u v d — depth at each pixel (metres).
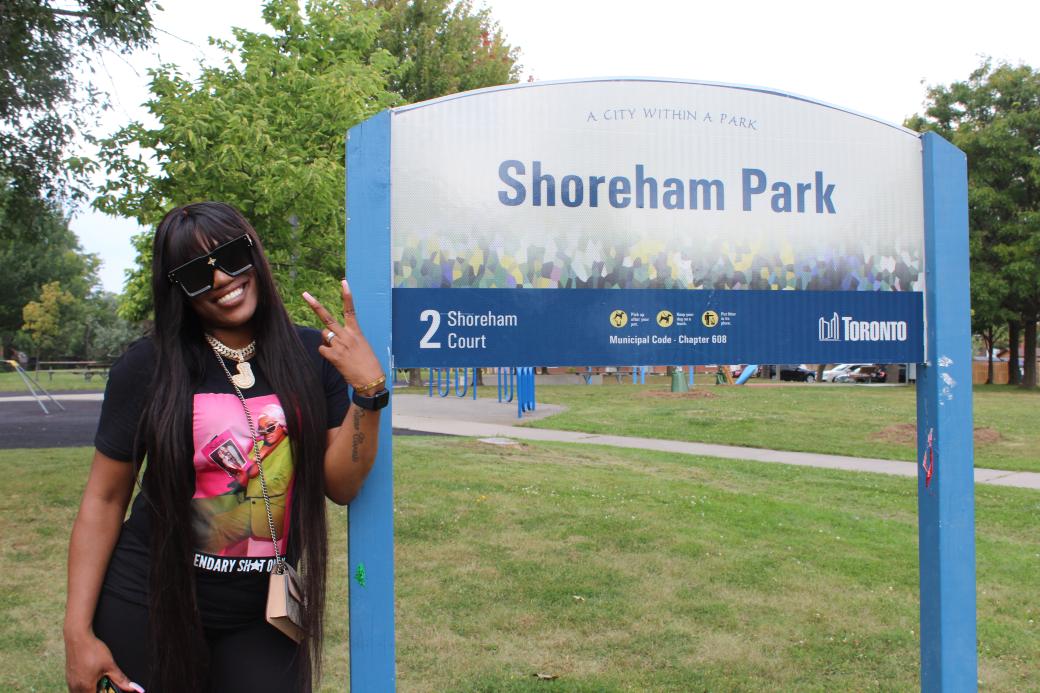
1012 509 7.62
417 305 2.66
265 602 2.00
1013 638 4.25
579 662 3.82
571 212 2.76
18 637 4.03
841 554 5.72
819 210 2.95
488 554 5.53
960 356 2.94
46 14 7.64
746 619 4.40
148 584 1.94
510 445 11.10
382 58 7.98
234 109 6.64
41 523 6.18
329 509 7.15
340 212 7.16
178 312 1.99
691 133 2.85
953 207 2.97
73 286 65.31
